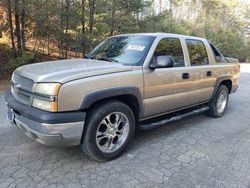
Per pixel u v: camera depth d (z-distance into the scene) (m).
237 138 4.46
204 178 3.11
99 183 2.92
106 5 11.66
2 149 3.66
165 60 3.70
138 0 12.27
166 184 2.96
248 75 14.86
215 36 28.11
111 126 3.42
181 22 28.75
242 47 30.14
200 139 4.35
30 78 3.07
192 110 5.01
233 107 6.79
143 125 3.94
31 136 3.08
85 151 3.27
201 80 4.83
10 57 9.75
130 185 2.91
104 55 4.18
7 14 9.70
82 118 2.99
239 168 3.38
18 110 3.12
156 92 3.89
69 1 10.47
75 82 2.95
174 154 3.73
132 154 3.68
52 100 2.82
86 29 11.46
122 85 3.37
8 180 2.91
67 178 3.00
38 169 3.16
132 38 4.24
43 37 11.16
